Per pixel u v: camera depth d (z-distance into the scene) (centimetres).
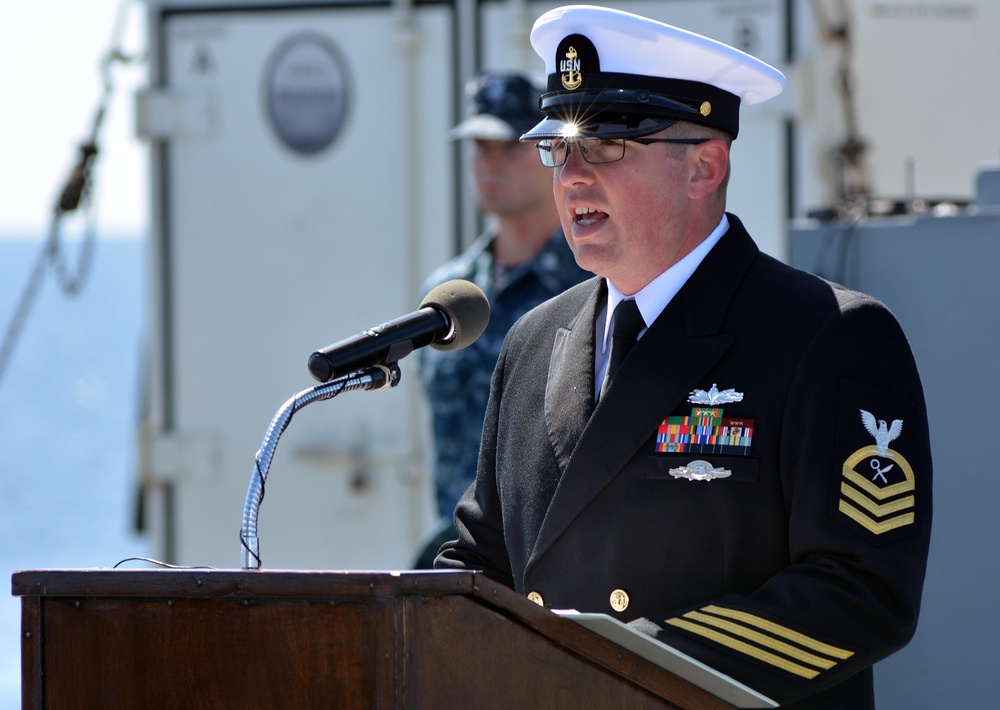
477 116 1438
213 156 1598
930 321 1076
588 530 754
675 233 777
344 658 581
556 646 589
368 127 1567
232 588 584
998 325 1057
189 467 1599
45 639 597
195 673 589
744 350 749
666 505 737
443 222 1556
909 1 1432
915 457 713
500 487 837
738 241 793
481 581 585
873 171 1434
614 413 757
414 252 1560
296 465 1583
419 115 1560
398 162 1559
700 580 730
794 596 680
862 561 685
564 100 773
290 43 1581
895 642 683
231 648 586
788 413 724
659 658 593
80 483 6231
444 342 753
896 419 715
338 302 1571
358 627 580
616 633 590
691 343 758
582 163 772
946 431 1060
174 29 1600
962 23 1434
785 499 723
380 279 1564
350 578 578
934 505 1055
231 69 1594
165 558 1606
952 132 1434
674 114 766
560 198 788
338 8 1571
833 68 1436
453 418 1416
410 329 730
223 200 1598
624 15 767
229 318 1595
